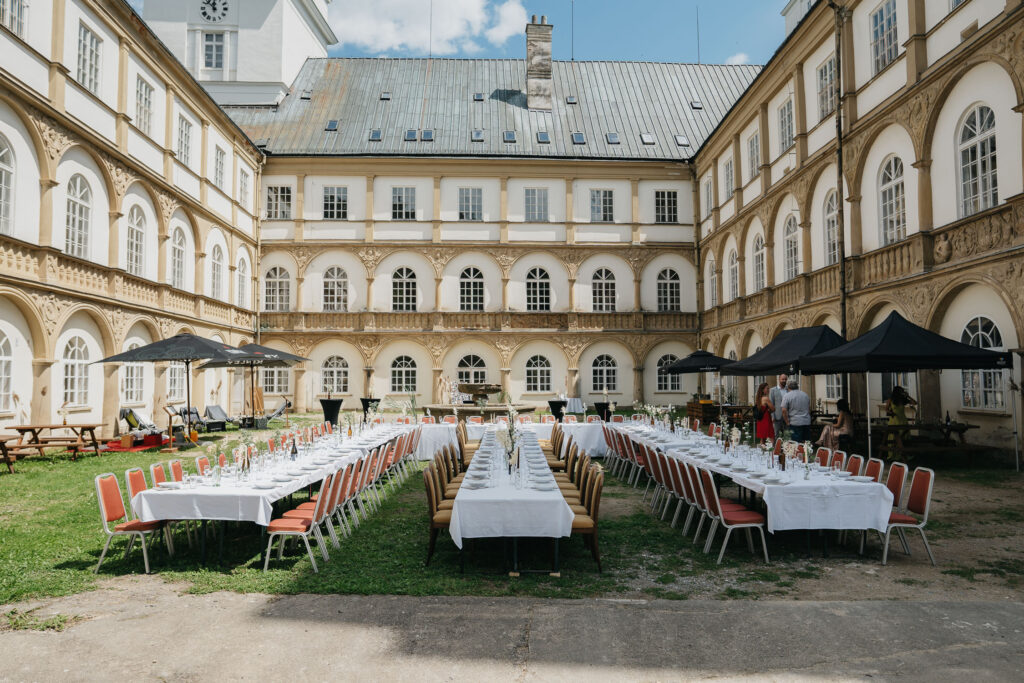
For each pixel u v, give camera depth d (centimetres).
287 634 510
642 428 1452
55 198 1528
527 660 463
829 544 779
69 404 1605
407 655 472
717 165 2838
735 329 2622
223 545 747
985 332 1282
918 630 513
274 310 3062
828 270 1830
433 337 3053
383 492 1085
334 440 1222
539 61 3391
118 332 1792
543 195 3162
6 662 461
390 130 3216
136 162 1861
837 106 1750
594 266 3156
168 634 511
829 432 1249
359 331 3025
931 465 1296
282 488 726
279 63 3338
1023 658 464
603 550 760
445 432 1600
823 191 1908
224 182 2625
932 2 1424
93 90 1689
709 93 3541
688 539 810
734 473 811
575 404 2673
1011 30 1180
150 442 1639
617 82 3562
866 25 1667
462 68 3581
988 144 1267
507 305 3100
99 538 794
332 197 3097
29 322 1455
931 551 738
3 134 1366
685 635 506
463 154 3091
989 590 609
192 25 3356
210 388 2453
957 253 1330
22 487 1112
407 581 635
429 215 3112
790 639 498
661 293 3170
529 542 794
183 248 2247
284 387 3045
